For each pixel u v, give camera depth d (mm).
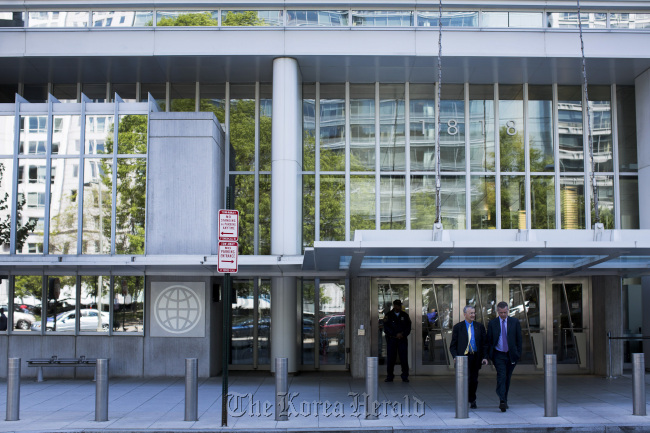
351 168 16281
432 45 14781
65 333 14594
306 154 16312
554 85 16469
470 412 10578
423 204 16172
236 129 16359
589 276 15688
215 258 12805
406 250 10484
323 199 16188
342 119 16453
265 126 16438
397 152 16344
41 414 10508
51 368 14562
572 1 15156
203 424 9641
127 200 14273
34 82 16422
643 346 16562
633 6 15141
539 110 16547
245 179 16188
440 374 15273
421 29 14789
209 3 15086
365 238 10992
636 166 16406
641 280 16688
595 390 12977
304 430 9266
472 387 10867
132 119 14438
